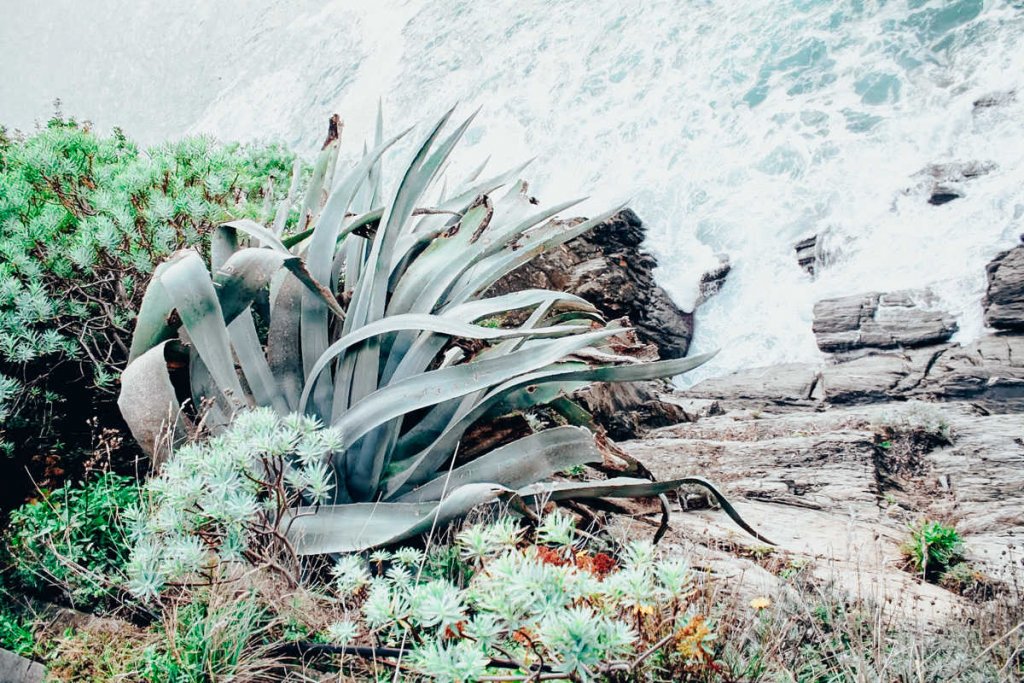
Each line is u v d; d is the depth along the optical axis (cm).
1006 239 1514
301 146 3183
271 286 388
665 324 1470
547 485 368
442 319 336
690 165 1978
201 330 333
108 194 435
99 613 288
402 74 3058
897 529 595
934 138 1770
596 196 2056
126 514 262
